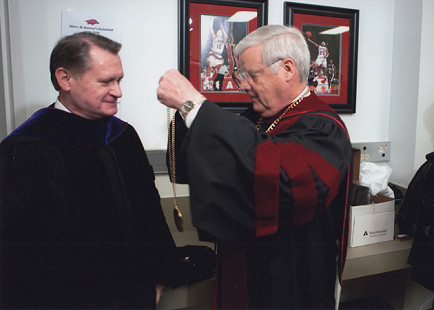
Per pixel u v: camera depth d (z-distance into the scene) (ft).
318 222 2.93
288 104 3.02
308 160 2.41
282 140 2.53
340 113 5.90
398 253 4.74
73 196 3.05
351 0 5.72
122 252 3.28
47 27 4.34
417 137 5.69
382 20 5.95
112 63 2.97
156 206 3.72
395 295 6.15
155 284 3.64
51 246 2.95
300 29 5.45
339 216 3.01
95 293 3.14
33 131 3.01
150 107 4.98
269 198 2.38
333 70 5.74
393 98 6.13
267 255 2.86
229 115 2.54
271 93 2.96
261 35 2.86
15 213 2.82
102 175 3.20
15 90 4.26
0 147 2.93
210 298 4.11
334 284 3.14
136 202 3.50
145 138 5.02
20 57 4.24
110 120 3.56
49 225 2.94
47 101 4.44
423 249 4.57
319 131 2.61
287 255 2.84
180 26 4.82
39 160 2.94
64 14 4.36
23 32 4.21
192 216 2.43
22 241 2.89
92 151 3.17
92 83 2.92
